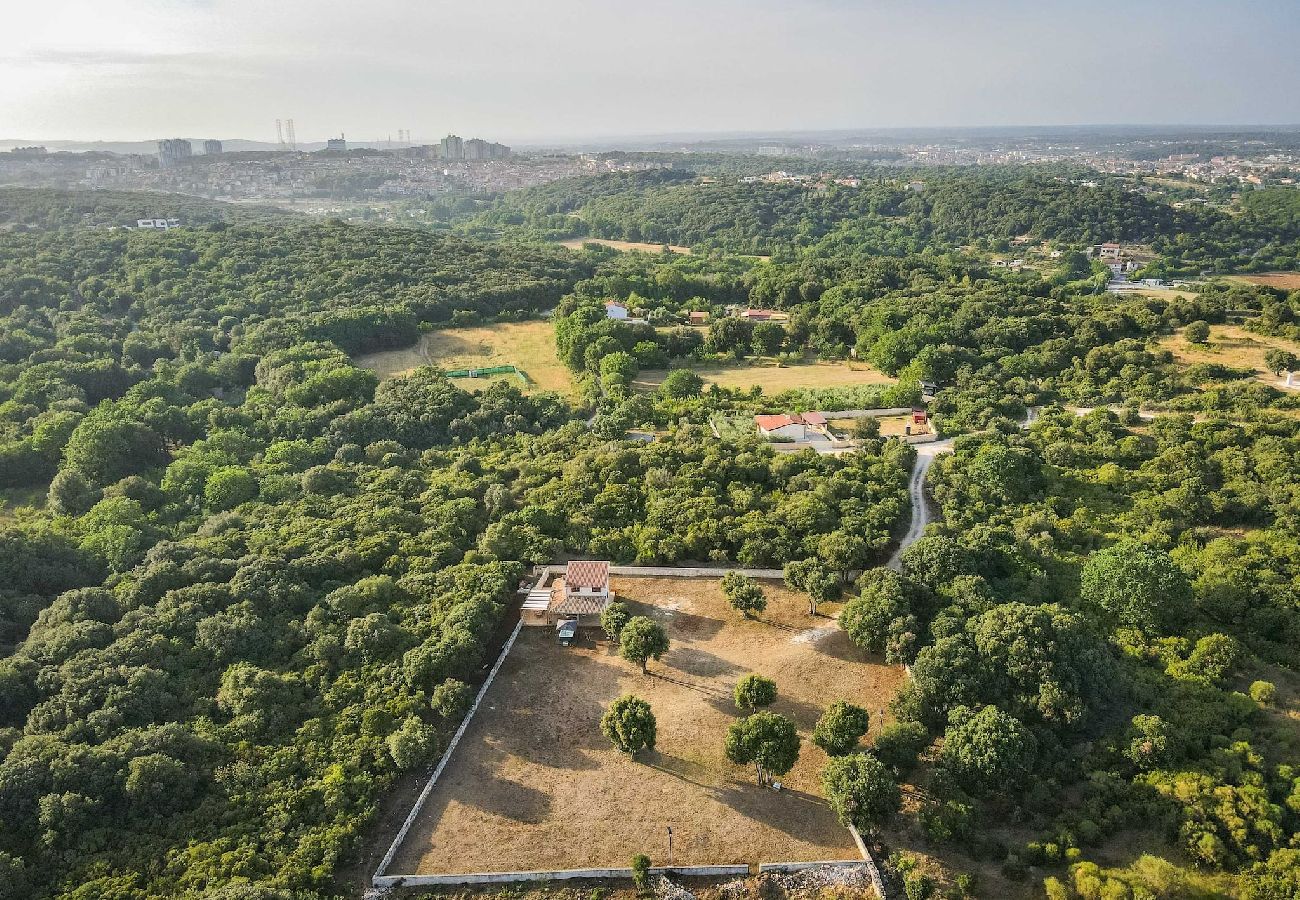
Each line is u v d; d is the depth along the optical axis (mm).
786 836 58688
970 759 60406
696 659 77125
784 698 71750
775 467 106250
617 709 64625
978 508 98250
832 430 127375
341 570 88250
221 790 60781
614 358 157500
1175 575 76812
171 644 75000
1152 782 59031
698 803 61562
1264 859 53219
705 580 89438
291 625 78562
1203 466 103938
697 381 150875
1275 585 79938
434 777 63688
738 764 64938
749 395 145625
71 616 77625
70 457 117500
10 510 113188
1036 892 53938
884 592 77062
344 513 101188
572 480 105188
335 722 67375
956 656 68688
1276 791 57781
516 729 69062
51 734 63469
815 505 94375
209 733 65500
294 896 52000
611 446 113312
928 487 108250
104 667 69875
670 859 56875
